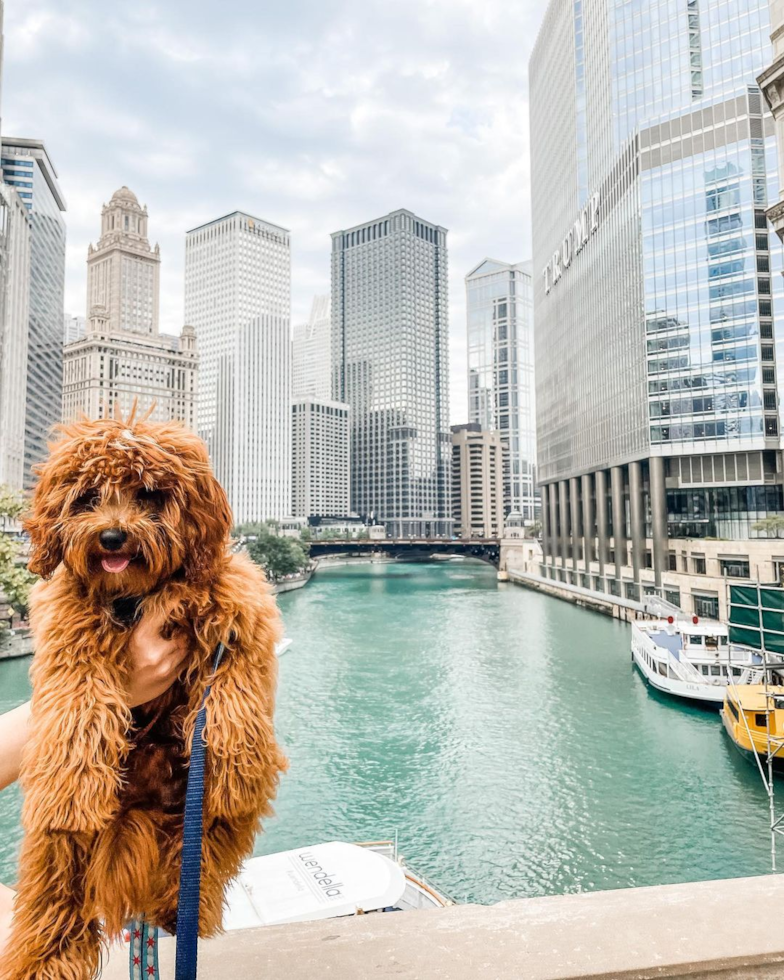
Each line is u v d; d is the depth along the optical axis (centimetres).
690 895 220
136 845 132
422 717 3912
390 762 3244
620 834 2522
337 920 206
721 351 7325
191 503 143
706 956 183
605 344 9306
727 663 4116
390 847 2255
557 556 12012
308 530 18375
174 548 136
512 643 6100
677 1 8312
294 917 1546
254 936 195
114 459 134
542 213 12975
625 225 8469
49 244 13762
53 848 131
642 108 8631
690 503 7919
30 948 130
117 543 127
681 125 7638
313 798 2852
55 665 136
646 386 7825
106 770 131
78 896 133
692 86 8188
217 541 147
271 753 146
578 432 10556
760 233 7144
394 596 10162
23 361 11150
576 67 10562
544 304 12788
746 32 7812
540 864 2338
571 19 10744
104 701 132
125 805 139
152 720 148
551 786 2944
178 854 138
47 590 146
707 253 7450
